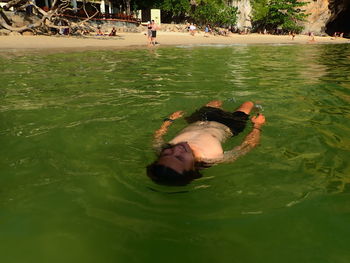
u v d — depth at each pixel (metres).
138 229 2.22
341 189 2.78
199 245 2.06
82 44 17.84
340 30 54.97
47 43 17.27
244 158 3.37
